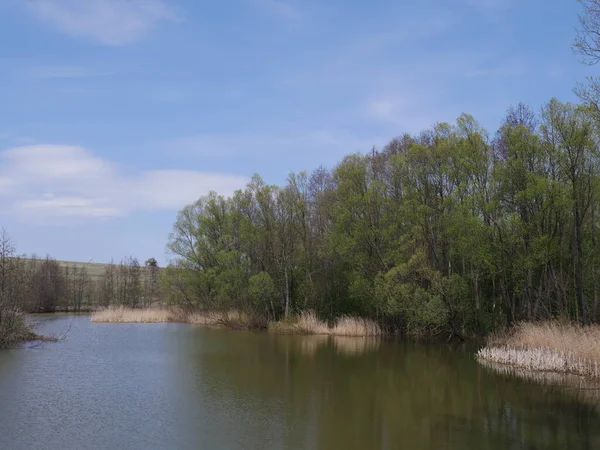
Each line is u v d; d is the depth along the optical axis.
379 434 16.16
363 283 44.69
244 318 52.38
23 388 22.28
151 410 18.77
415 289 40.28
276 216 54.94
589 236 35.53
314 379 25.02
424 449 14.76
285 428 16.72
